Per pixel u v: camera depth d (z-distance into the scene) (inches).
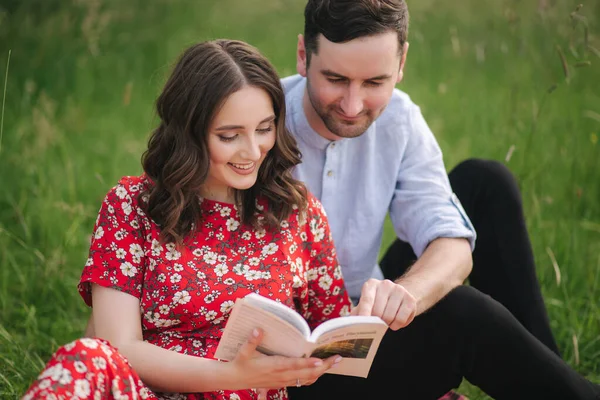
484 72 229.0
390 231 169.3
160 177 91.5
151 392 81.3
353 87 99.0
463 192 115.8
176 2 274.7
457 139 194.5
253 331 78.7
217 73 87.4
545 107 191.0
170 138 91.0
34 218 159.2
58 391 72.4
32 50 233.6
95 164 186.5
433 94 219.6
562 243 148.9
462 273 101.0
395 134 111.7
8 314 136.3
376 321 79.9
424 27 257.9
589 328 133.3
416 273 97.7
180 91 88.9
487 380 96.3
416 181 111.1
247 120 88.0
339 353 83.7
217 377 82.7
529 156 163.3
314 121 107.9
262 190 95.3
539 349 94.7
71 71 229.0
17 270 140.4
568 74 138.7
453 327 93.7
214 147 89.0
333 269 101.1
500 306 95.3
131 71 232.7
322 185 111.4
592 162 168.2
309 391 100.0
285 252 95.3
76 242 151.9
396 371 96.6
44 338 130.3
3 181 171.8
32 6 243.9
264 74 89.4
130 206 92.2
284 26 270.4
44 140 179.0
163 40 248.7
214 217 93.9
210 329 91.5
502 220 113.7
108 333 88.3
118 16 255.0
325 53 98.0
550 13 182.4
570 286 141.7
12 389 110.0
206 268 91.7
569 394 95.1
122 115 212.8
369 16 95.7
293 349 79.9
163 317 90.3
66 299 140.9
